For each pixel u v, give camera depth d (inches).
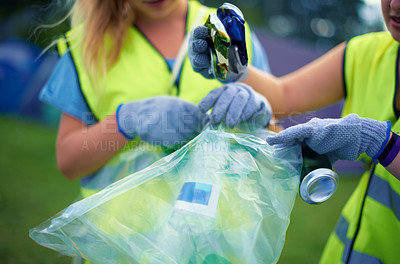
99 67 50.3
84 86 50.4
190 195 35.0
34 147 251.1
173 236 34.8
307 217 157.8
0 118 338.6
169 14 53.6
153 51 52.1
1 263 106.7
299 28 956.6
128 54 51.8
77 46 51.9
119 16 51.1
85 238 37.2
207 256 33.7
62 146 50.3
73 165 48.9
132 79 50.4
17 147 247.3
